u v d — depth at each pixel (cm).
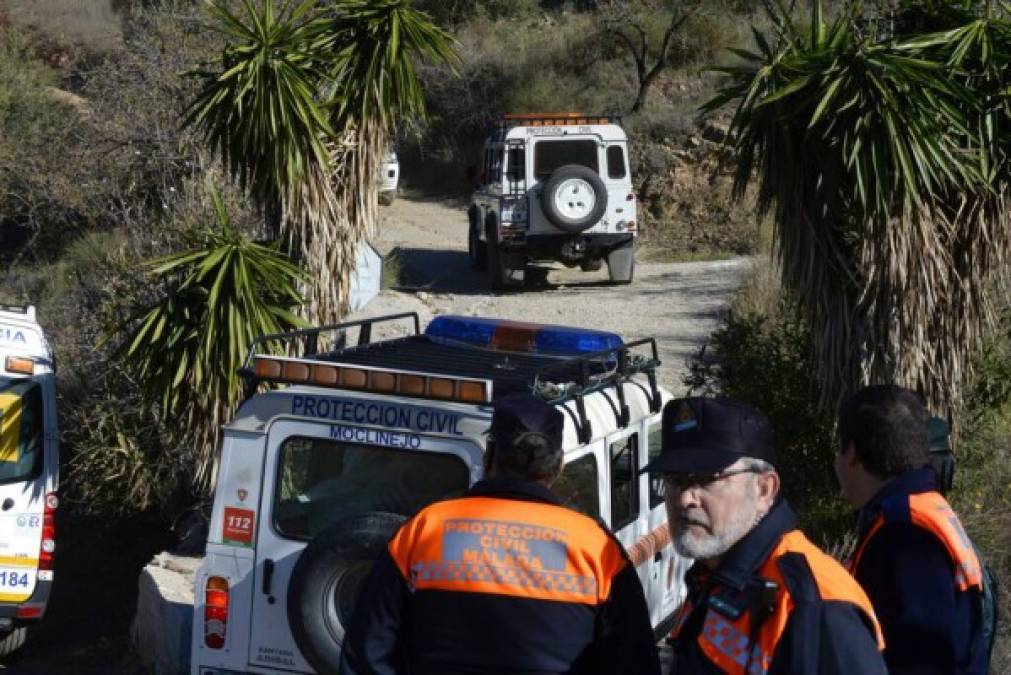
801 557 280
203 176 1338
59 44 3055
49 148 1831
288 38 800
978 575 308
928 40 630
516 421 343
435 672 328
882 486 317
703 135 2288
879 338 641
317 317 831
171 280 862
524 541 329
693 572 301
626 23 2775
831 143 612
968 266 655
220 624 536
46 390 875
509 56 2964
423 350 639
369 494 521
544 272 1997
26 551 858
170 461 988
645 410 619
